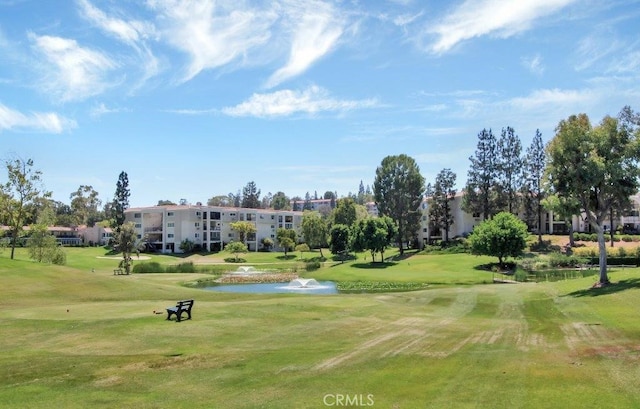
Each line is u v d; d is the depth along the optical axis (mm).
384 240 83812
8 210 54969
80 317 21453
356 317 22797
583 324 20047
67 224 164375
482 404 10172
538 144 86562
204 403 10422
